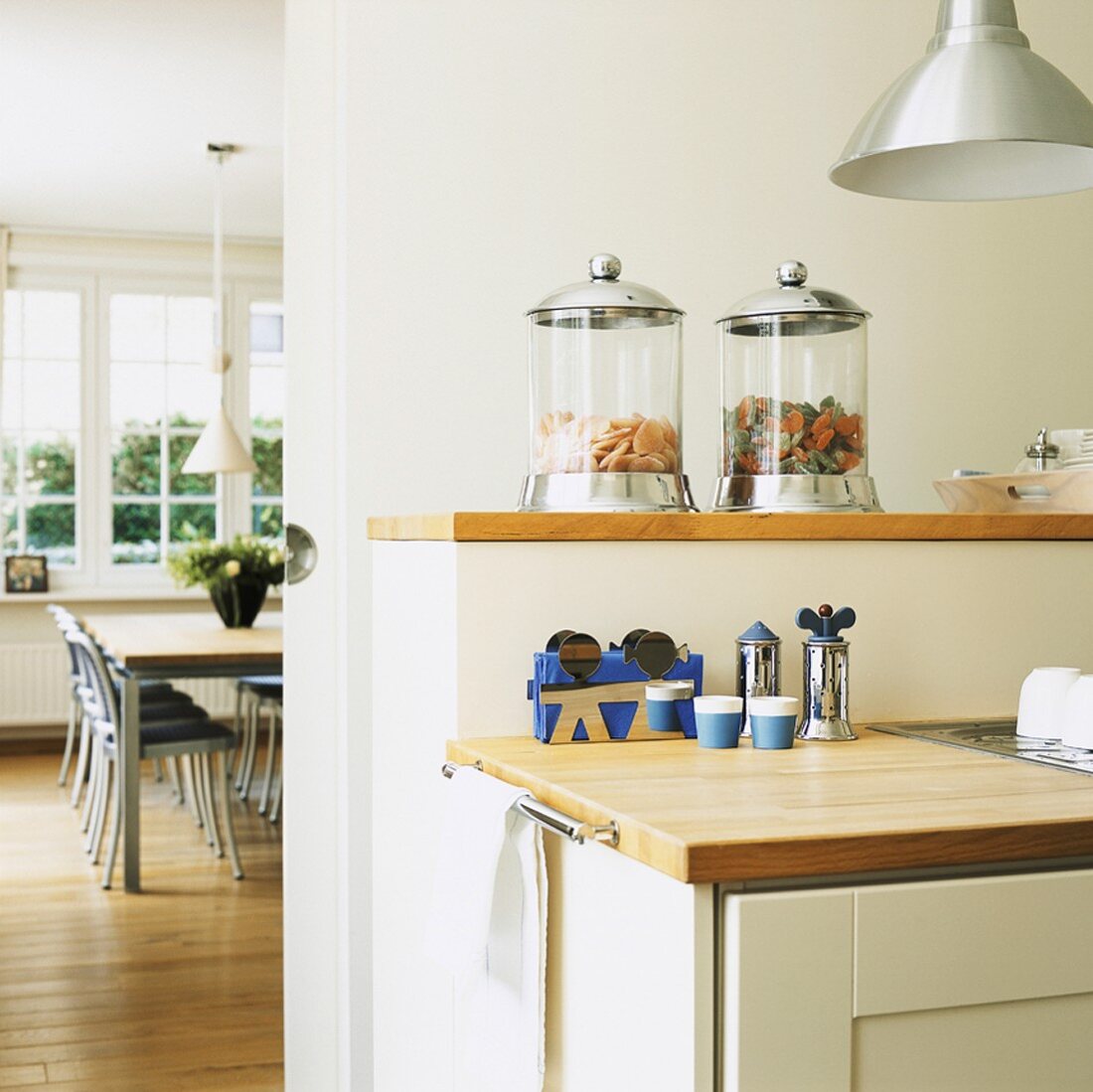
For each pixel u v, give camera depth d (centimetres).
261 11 436
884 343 265
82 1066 307
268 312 772
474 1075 161
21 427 736
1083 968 123
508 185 243
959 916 120
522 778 148
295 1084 242
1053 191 189
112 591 741
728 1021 114
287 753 242
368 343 237
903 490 266
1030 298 273
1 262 718
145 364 753
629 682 172
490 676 173
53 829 554
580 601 177
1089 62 277
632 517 178
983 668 198
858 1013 116
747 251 256
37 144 578
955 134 160
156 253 748
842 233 262
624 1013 127
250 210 698
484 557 173
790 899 115
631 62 249
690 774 147
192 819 574
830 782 142
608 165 248
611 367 194
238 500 764
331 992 243
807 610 176
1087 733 163
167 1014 341
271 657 457
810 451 197
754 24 256
